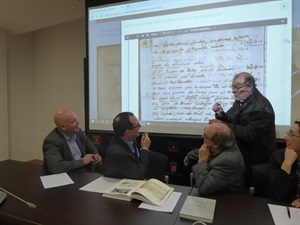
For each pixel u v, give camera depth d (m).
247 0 2.13
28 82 4.45
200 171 1.35
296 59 1.99
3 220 1.14
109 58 2.72
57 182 1.52
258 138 1.80
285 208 1.14
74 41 4.03
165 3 2.44
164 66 2.47
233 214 1.09
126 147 1.54
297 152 1.27
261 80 2.10
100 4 2.73
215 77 2.27
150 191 1.26
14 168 1.85
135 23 2.57
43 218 1.07
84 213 1.11
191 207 1.13
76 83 4.06
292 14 2.00
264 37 2.08
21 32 3.99
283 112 2.04
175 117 2.45
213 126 1.42
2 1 2.78
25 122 4.44
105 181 1.50
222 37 2.23
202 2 2.29
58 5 2.95
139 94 2.59
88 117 2.86
